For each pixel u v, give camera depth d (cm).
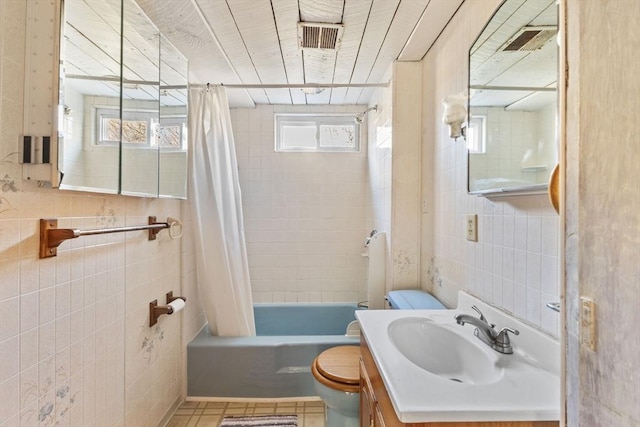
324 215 303
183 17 156
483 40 123
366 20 161
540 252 97
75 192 109
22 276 91
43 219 97
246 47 188
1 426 85
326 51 193
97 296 122
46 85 90
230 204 211
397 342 120
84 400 115
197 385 200
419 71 206
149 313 160
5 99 85
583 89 53
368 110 260
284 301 302
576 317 54
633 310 45
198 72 224
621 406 46
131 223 145
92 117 109
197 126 202
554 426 72
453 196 158
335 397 148
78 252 112
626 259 46
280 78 236
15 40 86
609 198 48
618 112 47
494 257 121
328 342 202
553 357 90
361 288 303
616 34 47
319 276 303
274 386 199
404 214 209
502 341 102
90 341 118
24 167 89
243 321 216
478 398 75
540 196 97
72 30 98
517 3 104
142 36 141
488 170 119
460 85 150
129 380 143
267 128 299
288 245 302
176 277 190
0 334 85
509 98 108
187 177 194
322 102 294
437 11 153
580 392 53
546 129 91
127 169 130
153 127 150
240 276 216
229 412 189
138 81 138
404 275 209
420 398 75
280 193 301
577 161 54
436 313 138
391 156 211
